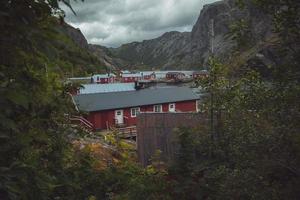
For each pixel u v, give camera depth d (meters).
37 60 3.31
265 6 5.03
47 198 3.43
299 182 5.62
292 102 5.37
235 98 7.68
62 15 3.17
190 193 7.46
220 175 7.04
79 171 6.02
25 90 3.26
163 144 19.50
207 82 8.98
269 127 5.87
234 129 7.28
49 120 4.42
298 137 5.30
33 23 2.99
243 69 6.14
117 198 6.91
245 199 5.98
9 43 2.97
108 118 44.75
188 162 8.27
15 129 2.78
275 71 5.27
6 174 2.64
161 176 8.12
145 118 20.41
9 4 2.89
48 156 4.73
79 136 6.35
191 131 9.09
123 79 95.00
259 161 5.82
